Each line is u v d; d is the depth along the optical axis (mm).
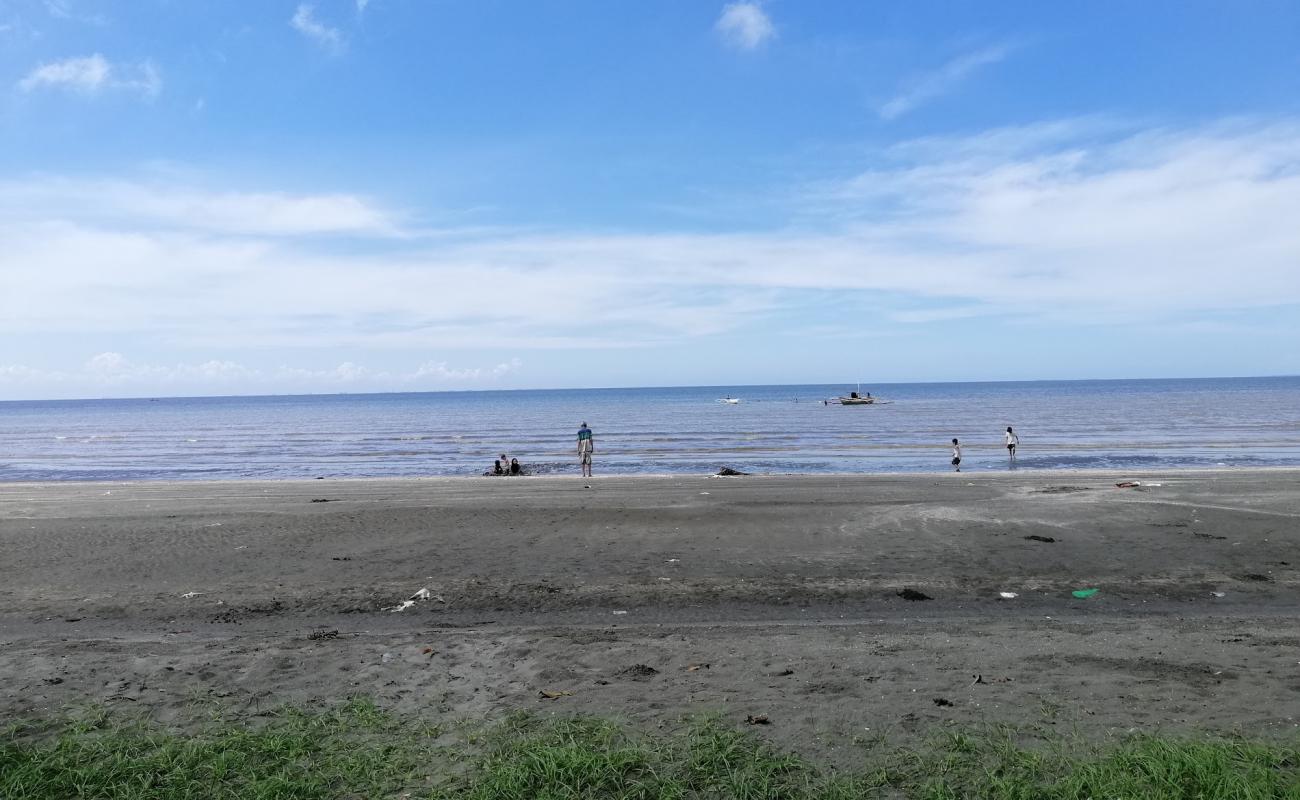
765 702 6113
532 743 5270
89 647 8047
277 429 83938
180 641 8477
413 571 11930
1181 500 18094
